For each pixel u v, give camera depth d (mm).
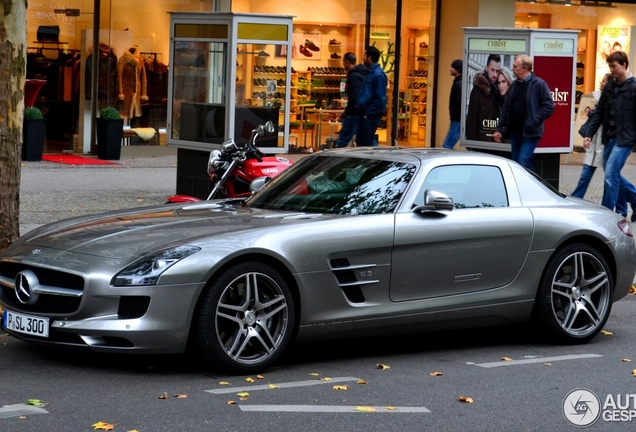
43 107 20078
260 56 13578
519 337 8531
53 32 19969
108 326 6477
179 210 8023
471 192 7926
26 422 5676
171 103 14102
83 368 6988
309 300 7043
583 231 8203
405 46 22500
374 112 16250
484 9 21656
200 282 6586
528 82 13086
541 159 13984
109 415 5852
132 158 20516
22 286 6883
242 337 6824
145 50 20734
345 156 8344
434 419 5992
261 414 5961
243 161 10805
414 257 7469
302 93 21516
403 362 7516
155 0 20734
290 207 7883
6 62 8930
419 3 22422
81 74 20328
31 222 12344
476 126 14422
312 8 21516
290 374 7004
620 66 12828
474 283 7773
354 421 5887
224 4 20844
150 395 6312
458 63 17359
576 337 8227
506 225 7867
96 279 6520
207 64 13664
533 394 6648
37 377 6723
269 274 6875
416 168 7809
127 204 14062
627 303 10211
